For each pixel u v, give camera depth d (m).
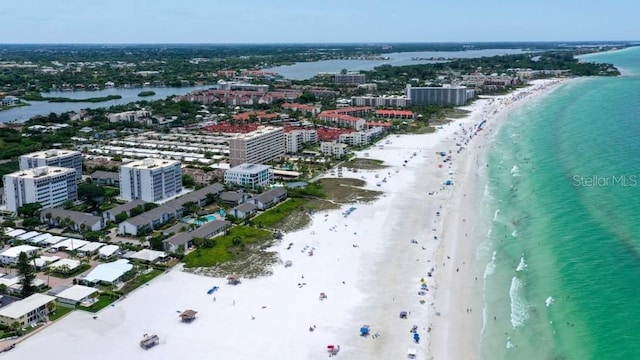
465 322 176.12
